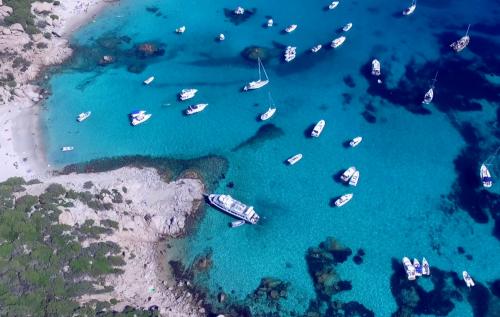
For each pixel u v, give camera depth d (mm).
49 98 116938
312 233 87438
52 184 90062
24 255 75625
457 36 128375
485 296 77188
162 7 146250
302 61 125000
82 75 123562
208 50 130625
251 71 123188
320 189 94750
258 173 98250
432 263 82062
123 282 78812
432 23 134000
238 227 88438
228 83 120062
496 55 121500
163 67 125812
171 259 83812
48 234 79812
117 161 101312
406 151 101000
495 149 99250
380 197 92688
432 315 75375
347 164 99188
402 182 95188
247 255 84375
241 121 109688
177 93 117812
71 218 83562
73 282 75062
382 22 135875
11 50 120562
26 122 110625
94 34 136125
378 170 97625
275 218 90062
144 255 84000
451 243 84750
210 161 100812
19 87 117312
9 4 125875
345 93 115312
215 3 147375
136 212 87812
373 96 113812
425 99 110188
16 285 71625
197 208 91125
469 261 81938
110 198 88438
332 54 126500
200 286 80125
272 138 105375
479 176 94938
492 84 113750
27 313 68125
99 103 115625
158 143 105312
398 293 78188
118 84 120812
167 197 91125
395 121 107375
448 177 95562
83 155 102938
